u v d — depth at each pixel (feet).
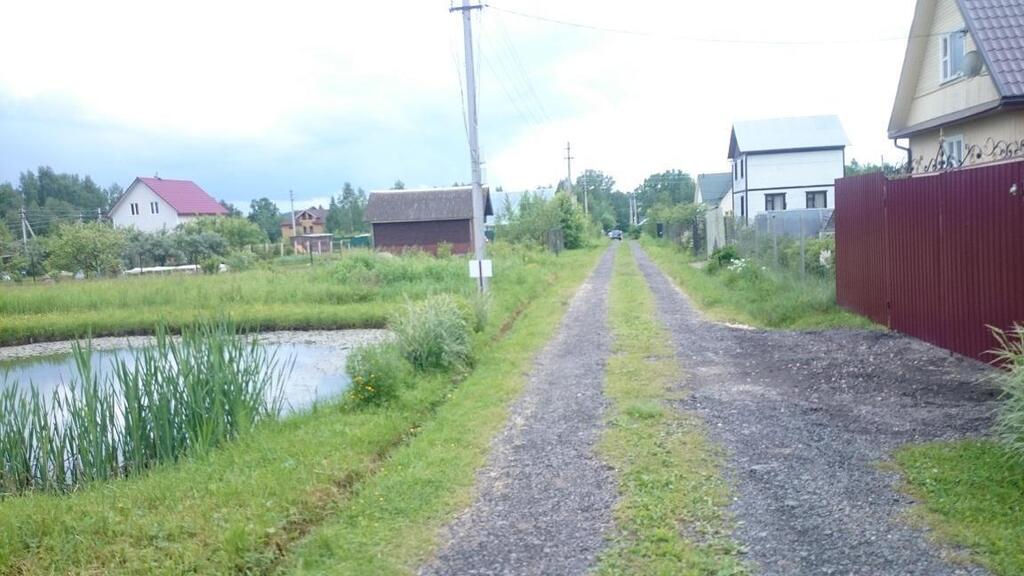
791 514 15.66
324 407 28.68
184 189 223.51
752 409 23.93
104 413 23.85
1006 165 24.17
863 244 38.22
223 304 68.59
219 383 25.53
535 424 24.18
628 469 18.99
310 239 219.61
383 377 28.27
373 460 22.00
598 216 281.33
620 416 24.00
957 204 27.81
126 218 210.18
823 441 20.11
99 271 116.47
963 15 45.21
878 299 36.24
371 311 62.39
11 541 15.81
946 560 13.25
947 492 15.88
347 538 16.08
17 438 23.17
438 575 14.34
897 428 20.65
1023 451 16.28
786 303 42.52
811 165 132.77
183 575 14.42
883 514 15.28
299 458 21.34
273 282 76.79
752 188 134.72
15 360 55.57
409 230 137.39
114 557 15.20
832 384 26.40
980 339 26.30
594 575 13.79
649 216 225.56
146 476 22.02
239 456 22.02
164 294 73.82
